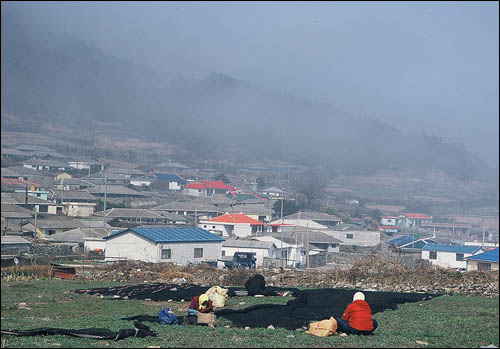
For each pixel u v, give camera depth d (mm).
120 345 11578
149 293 22156
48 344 11750
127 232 44219
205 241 46375
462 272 28047
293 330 13867
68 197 87250
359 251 68688
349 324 12992
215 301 18328
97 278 29938
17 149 148125
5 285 25188
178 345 11492
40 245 51812
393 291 24125
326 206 121875
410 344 11961
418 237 78188
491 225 115812
